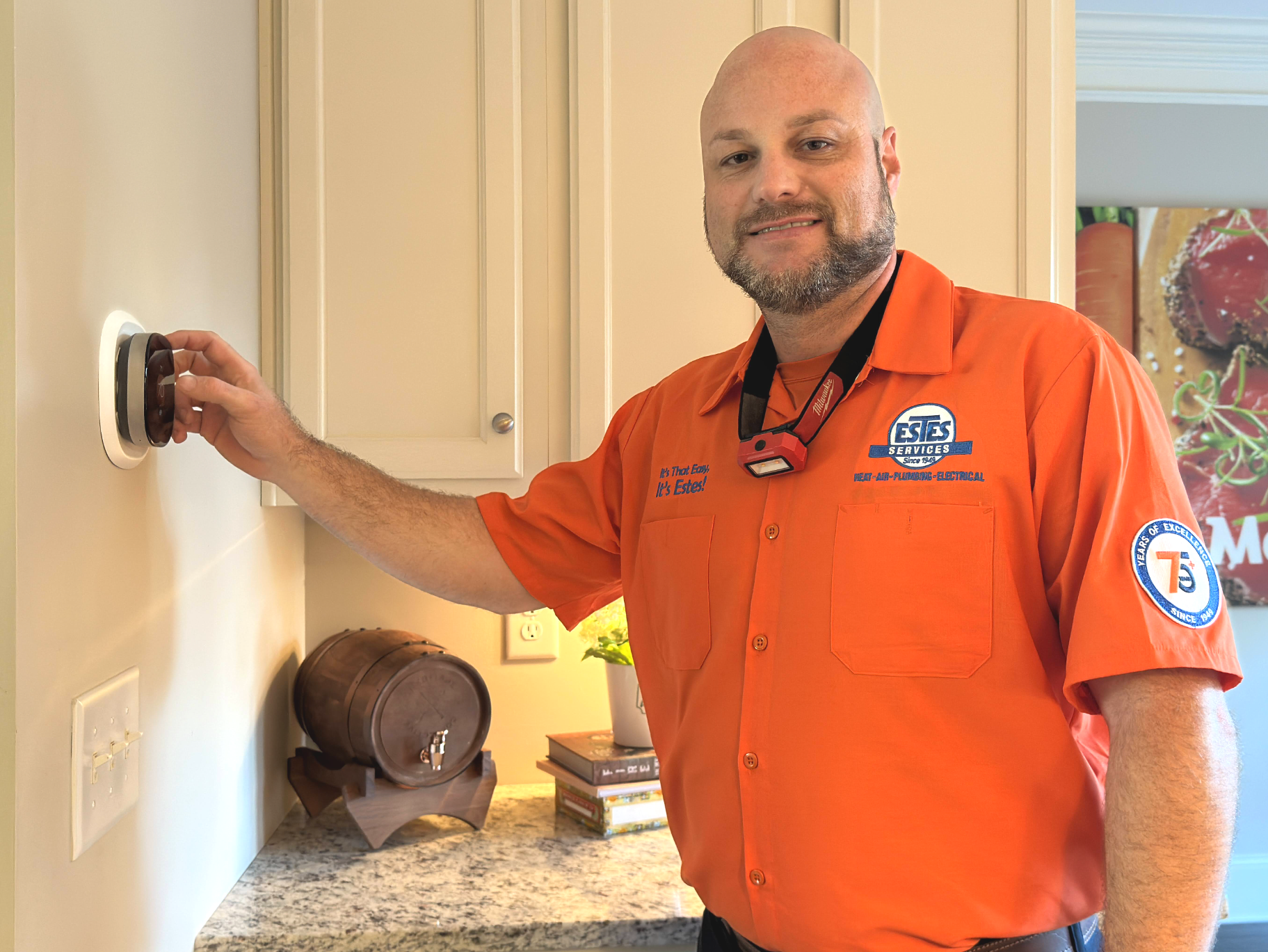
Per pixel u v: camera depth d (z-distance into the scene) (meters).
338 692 1.47
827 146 0.93
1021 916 0.82
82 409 0.82
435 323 1.46
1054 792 0.82
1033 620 0.84
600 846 1.47
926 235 1.50
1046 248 1.50
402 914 1.23
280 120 1.45
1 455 0.70
